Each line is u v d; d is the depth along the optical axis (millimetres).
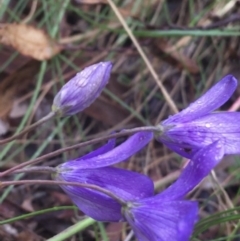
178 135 211
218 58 382
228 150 206
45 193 328
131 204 198
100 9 394
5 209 318
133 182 209
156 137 213
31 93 357
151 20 394
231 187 339
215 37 379
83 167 212
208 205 334
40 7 392
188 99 377
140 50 340
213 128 209
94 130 362
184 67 370
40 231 319
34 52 344
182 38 379
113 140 215
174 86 379
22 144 348
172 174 325
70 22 395
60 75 351
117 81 373
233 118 209
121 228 317
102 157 212
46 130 357
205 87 373
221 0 379
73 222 321
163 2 393
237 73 378
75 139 354
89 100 222
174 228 191
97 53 374
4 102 345
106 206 209
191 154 211
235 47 378
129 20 377
